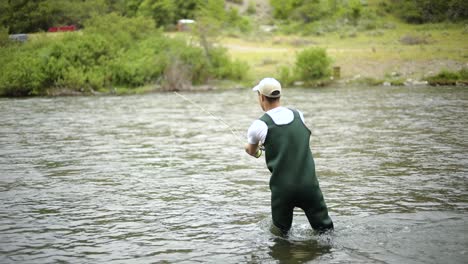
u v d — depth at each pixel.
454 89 30.38
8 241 6.71
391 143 13.66
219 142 14.92
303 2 69.12
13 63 39.50
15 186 9.84
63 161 12.34
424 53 42.12
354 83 36.53
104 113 23.98
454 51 42.12
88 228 7.23
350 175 10.09
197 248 6.30
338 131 16.25
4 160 12.55
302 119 6.42
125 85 39.84
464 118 18.28
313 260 5.71
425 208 7.62
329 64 38.31
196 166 11.48
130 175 10.66
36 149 14.15
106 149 13.99
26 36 50.59
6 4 67.56
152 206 8.28
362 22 62.69
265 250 6.10
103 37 42.62
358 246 6.06
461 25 57.91
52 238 6.82
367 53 44.06
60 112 24.83
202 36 41.97
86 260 6.01
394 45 48.31
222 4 65.00
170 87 38.06
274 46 53.19
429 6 62.88
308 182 6.23
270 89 6.38
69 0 70.50
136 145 14.59
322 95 30.38
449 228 6.60
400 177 9.77
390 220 7.03
